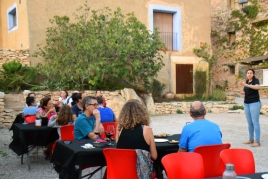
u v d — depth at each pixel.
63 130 5.46
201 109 4.11
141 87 15.66
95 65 13.02
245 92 7.93
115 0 15.86
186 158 3.23
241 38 21.88
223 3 23.19
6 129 10.61
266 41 20.48
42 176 5.54
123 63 14.05
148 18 16.78
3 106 11.24
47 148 6.62
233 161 3.37
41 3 14.25
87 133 4.92
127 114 3.80
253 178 2.79
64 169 4.10
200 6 18.34
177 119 13.05
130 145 3.74
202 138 3.94
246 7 21.50
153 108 14.59
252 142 8.14
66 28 14.13
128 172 3.63
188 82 17.47
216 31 23.47
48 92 12.51
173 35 17.80
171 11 17.45
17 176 5.56
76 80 13.70
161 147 4.31
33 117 6.98
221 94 17.67
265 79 17.52
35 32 14.15
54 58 13.40
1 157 6.93
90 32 14.07
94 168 6.04
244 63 18.30
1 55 13.91
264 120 12.68
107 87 14.40
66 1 14.76
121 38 13.86
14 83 13.08
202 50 18.12
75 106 7.00
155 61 15.42
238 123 12.02
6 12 17.16
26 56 14.05
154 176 3.99
